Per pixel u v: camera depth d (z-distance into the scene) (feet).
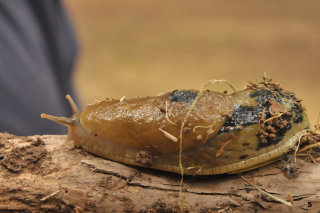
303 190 1.93
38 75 2.53
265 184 1.94
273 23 8.11
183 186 1.95
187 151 1.95
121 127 1.97
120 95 5.49
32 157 1.97
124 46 7.31
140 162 1.96
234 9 9.09
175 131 1.94
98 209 1.94
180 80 5.89
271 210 1.93
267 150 1.95
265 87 2.00
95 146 1.99
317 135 1.98
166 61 6.59
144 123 1.95
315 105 4.84
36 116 2.51
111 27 8.35
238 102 1.97
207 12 8.99
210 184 1.95
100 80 5.93
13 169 1.95
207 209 1.93
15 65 2.46
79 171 1.96
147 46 7.24
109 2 10.01
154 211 1.94
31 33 2.55
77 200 1.94
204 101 1.96
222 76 5.91
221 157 1.94
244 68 6.18
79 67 6.33
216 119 1.94
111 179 1.96
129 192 1.94
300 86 5.45
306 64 6.21
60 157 1.99
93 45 7.38
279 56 6.57
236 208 1.93
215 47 7.04
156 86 5.74
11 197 1.94
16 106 2.45
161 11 9.23
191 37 7.57
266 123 1.95
